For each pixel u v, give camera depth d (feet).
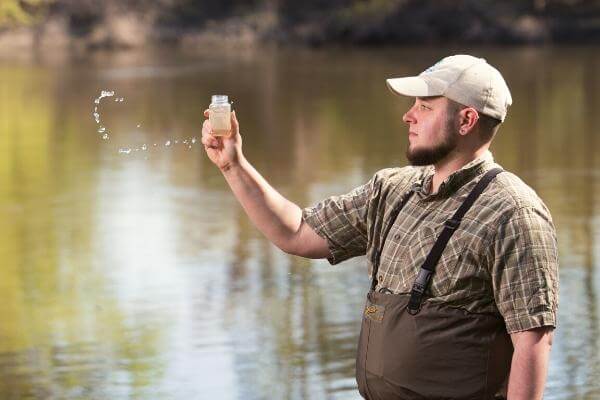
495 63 226.38
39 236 63.77
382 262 17.60
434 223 17.06
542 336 16.47
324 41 321.52
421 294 16.89
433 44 313.73
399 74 201.57
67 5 336.90
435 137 17.30
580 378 37.06
